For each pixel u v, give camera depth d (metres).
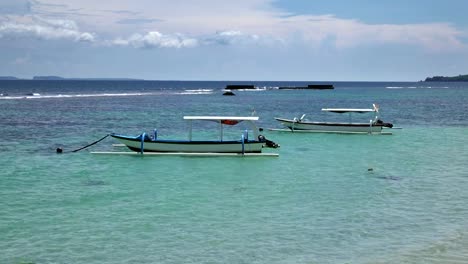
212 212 19.48
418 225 17.98
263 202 21.20
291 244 15.82
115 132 47.97
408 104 108.88
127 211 19.48
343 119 71.56
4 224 17.56
